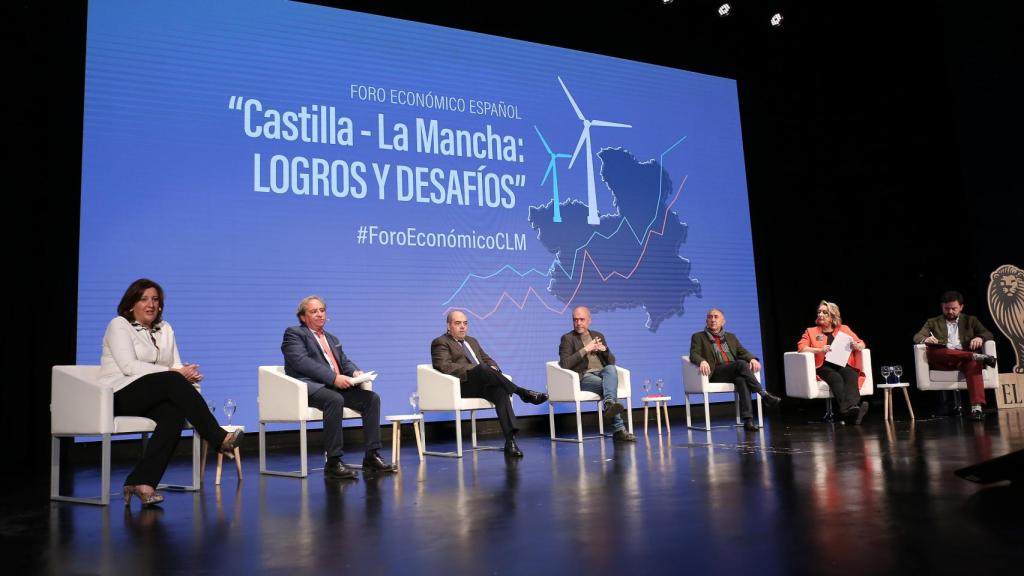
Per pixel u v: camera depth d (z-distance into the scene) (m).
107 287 5.25
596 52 7.32
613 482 3.17
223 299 5.58
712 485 2.95
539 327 6.65
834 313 6.11
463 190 6.52
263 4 6.00
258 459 4.92
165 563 2.01
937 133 7.83
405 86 6.43
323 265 5.93
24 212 5.16
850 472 3.12
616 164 7.21
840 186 8.29
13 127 5.17
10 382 5.02
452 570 1.82
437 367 4.79
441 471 3.87
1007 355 7.01
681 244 7.38
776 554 1.83
